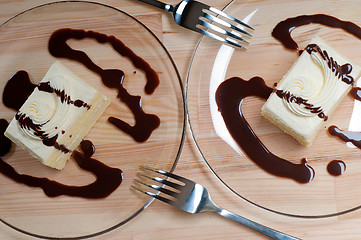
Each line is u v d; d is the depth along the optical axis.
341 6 0.59
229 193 0.54
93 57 0.59
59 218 0.55
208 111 0.57
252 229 0.53
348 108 0.57
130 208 0.54
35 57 0.59
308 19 0.59
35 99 0.57
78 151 0.57
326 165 0.55
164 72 0.58
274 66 0.58
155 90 0.57
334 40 0.58
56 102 0.56
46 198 0.55
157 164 0.55
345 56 0.57
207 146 0.56
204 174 0.55
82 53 0.59
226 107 0.57
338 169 0.55
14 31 0.60
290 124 0.55
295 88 0.56
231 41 0.58
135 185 0.55
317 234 0.53
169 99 0.57
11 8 0.60
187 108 0.55
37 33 0.60
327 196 0.54
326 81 0.56
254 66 0.58
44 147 0.55
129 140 0.57
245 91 0.57
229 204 0.54
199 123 0.56
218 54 0.58
